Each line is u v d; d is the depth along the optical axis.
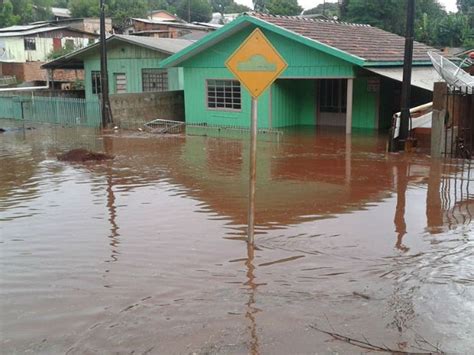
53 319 4.63
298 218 7.67
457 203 8.48
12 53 44.41
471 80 13.64
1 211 8.38
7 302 5.00
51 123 22.27
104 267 5.84
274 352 3.97
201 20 75.62
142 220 7.68
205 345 4.11
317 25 19.80
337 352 3.95
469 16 45.03
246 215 7.86
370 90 18.73
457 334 4.18
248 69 6.11
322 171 11.30
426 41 40.28
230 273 5.55
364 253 6.12
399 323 4.37
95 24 52.62
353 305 4.72
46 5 64.12
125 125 20.39
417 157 12.80
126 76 25.06
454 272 5.46
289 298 4.90
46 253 6.36
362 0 41.22
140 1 62.12
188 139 16.83
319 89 19.98
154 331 4.36
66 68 28.69
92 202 8.84
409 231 6.98
